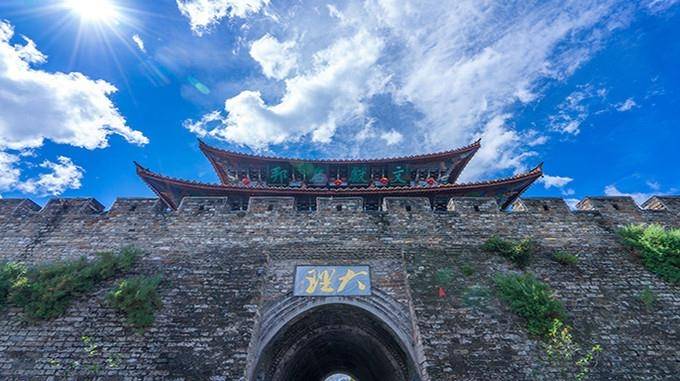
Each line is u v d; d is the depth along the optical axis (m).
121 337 10.10
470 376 9.45
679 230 12.59
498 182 16.50
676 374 9.46
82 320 10.41
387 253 12.40
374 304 11.36
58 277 11.02
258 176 21.34
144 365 9.61
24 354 9.71
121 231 13.04
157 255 12.34
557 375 9.45
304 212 13.64
